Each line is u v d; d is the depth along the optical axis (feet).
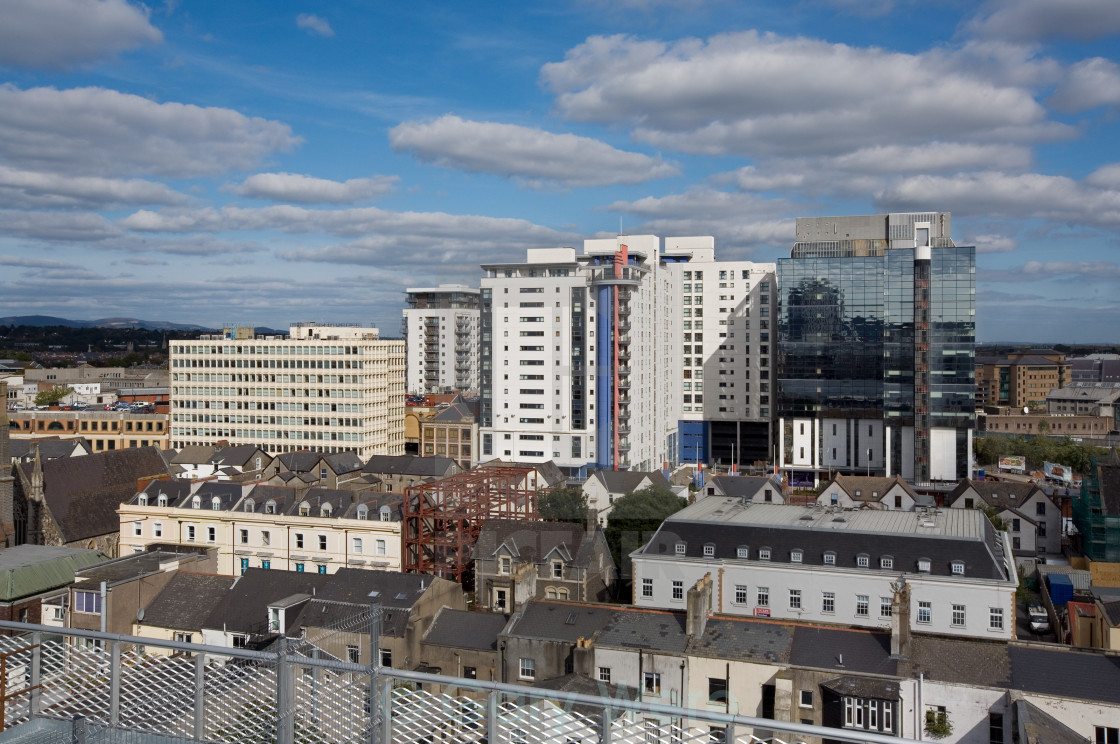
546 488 292.20
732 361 641.40
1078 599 257.14
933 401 534.78
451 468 417.28
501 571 247.29
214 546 307.17
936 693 149.18
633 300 421.18
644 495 297.12
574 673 172.76
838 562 215.31
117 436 588.50
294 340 564.30
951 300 532.32
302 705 59.06
